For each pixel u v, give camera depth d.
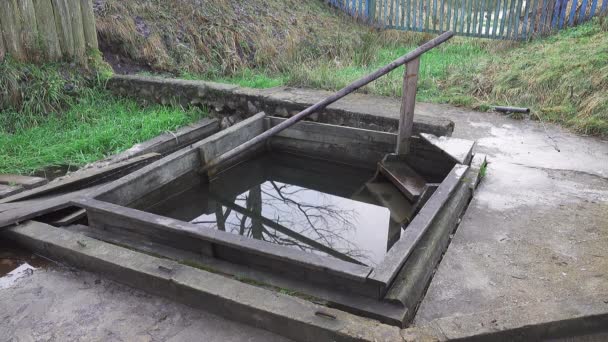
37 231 3.09
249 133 4.99
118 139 4.96
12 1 5.32
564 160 4.26
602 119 4.94
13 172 4.32
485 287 2.56
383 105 5.32
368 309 2.33
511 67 6.43
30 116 5.26
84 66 6.09
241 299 2.35
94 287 2.73
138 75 6.37
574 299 2.25
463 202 3.46
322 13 9.62
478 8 8.36
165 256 2.89
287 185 5.12
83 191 3.78
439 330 2.11
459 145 4.05
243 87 5.85
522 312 2.18
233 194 4.87
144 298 2.62
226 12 8.03
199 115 5.74
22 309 2.56
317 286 2.53
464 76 6.50
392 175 4.20
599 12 7.79
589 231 3.08
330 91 5.87
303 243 3.80
